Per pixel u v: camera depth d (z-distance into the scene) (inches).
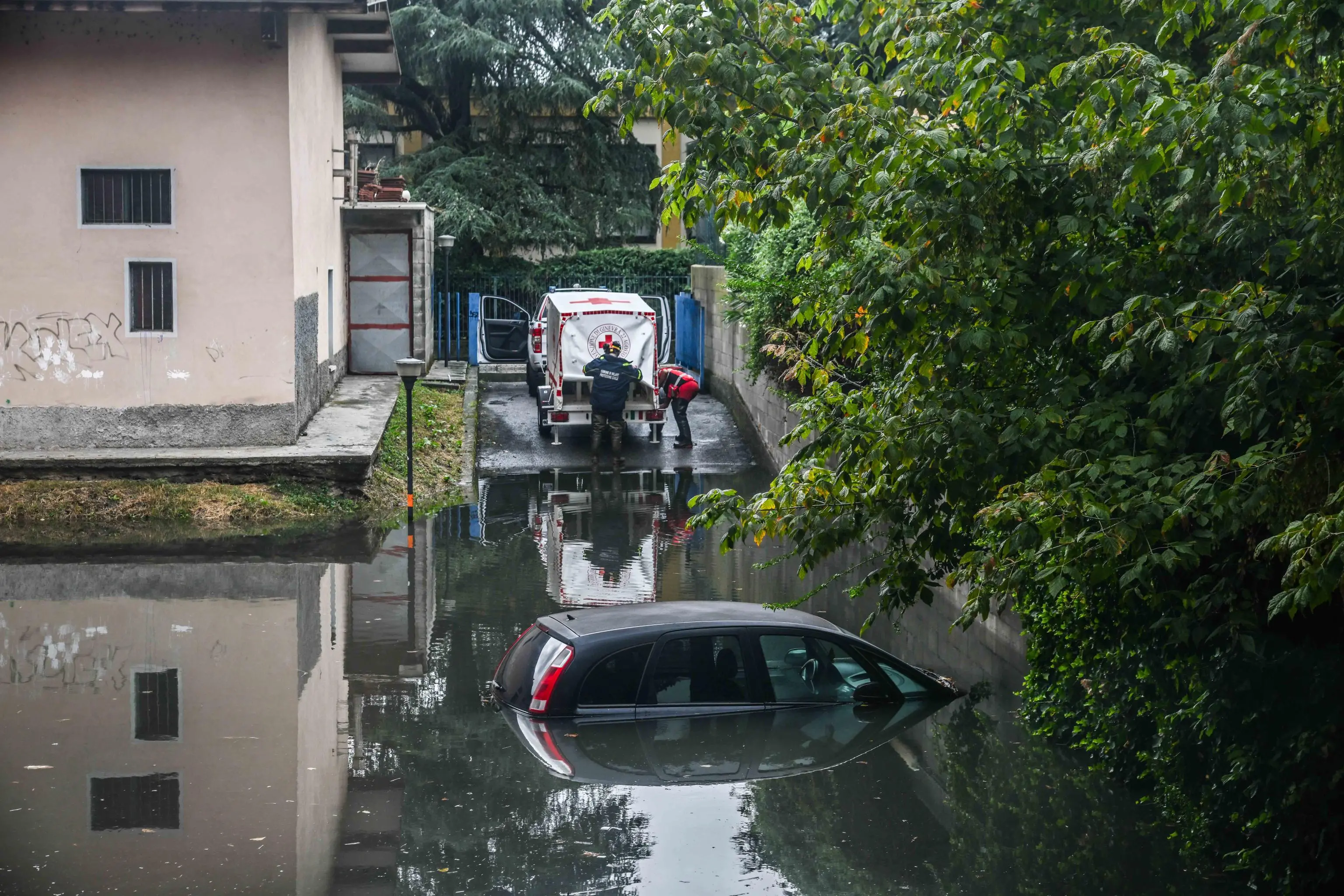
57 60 772.6
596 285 1541.6
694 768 321.7
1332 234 224.8
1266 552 223.3
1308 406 216.5
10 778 334.3
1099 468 245.4
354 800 313.7
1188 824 289.0
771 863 269.7
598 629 357.4
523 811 298.4
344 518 730.8
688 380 1002.7
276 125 790.5
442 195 1499.8
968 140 281.4
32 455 738.8
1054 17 299.1
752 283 924.0
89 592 556.4
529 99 1525.6
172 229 789.9
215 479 748.0
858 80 298.5
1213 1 239.3
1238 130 211.5
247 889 262.1
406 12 1483.8
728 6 316.5
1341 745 242.4
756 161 318.3
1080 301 274.1
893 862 271.4
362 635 489.1
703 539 693.3
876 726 356.8
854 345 277.6
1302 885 246.7
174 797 318.7
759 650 359.3
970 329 266.7
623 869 267.0
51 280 783.7
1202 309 239.6
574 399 1011.3
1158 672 306.0
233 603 539.8
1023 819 295.0
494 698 389.1
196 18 778.2
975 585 289.0
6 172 775.1
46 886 264.1
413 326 1213.1
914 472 287.3
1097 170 250.5
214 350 797.9
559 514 762.8
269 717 386.6
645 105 330.3
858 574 605.9
